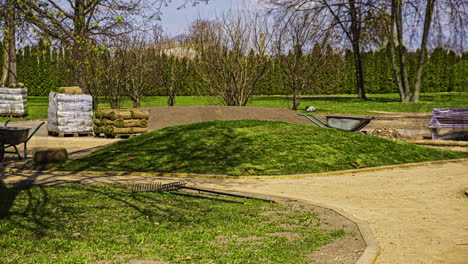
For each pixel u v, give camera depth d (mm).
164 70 32750
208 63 26281
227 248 5543
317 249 5496
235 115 22016
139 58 29578
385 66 54469
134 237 5996
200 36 26672
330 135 14883
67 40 9031
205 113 22875
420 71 29984
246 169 11711
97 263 5012
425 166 13031
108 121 18609
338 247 5582
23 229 6328
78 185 9656
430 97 29766
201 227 6582
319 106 36344
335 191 9469
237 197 8820
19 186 9445
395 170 12383
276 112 22562
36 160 12469
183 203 8148
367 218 7141
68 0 10242
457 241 5809
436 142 17688
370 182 10531
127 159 12688
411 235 6129
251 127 15430
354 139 14797
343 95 53625
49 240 5855
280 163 12297
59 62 27781
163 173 11297
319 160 12703
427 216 7207
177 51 33219
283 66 30094
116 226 6539
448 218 7047
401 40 36906
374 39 38375
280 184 10312
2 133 12898
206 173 11477
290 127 15562
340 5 36062
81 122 19109
